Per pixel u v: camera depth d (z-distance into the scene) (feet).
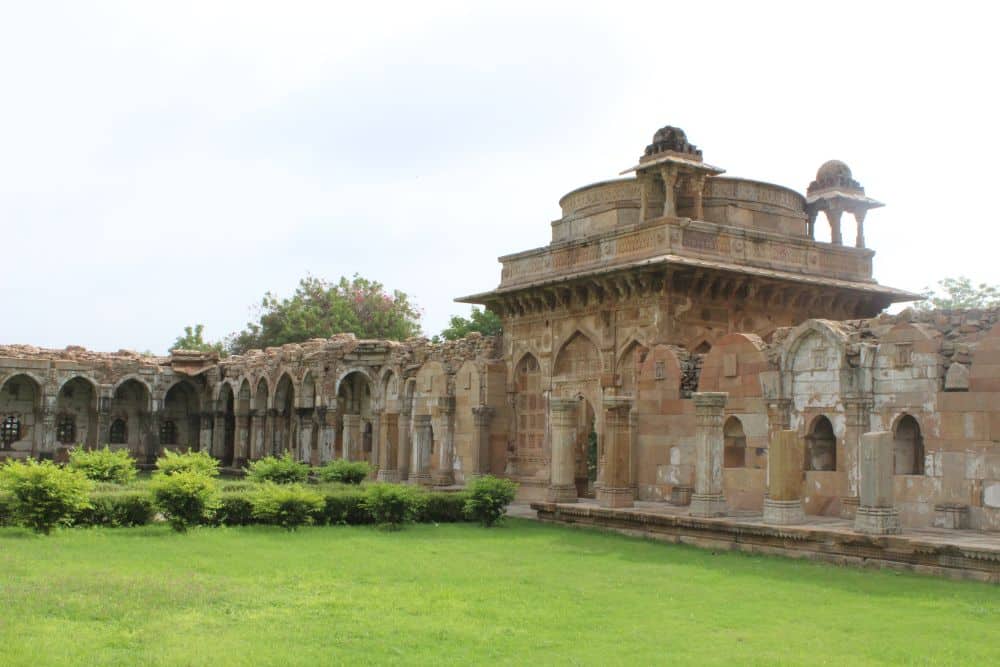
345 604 38.65
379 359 137.59
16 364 157.48
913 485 59.67
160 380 173.37
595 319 92.89
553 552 56.49
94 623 33.86
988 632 35.65
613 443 71.51
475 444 104.53
